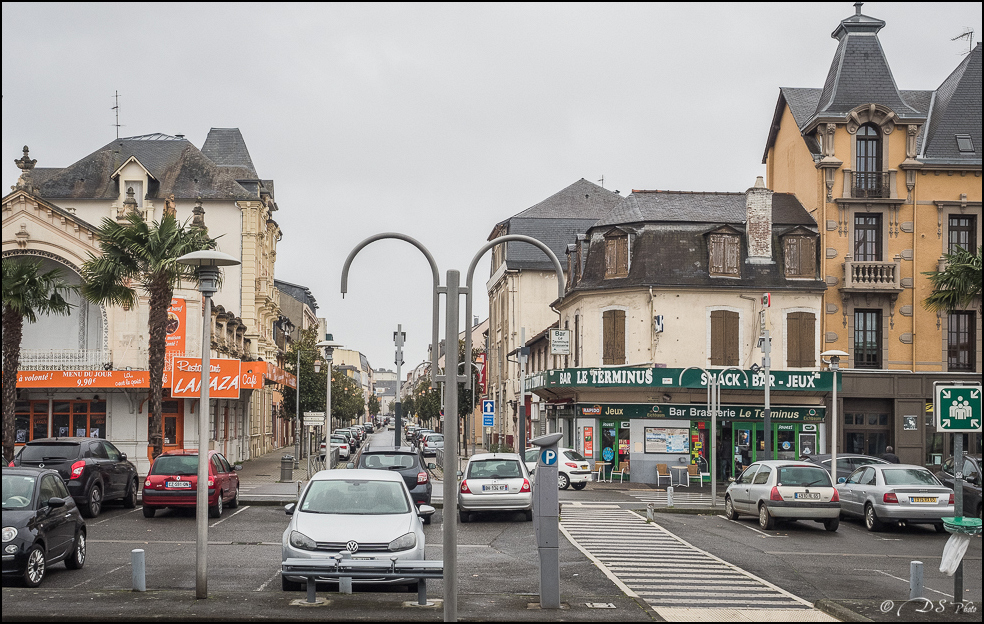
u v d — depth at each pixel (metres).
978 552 18.50
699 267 38.66
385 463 22.14
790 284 38.47
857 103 40.50
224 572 14.44
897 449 38.50
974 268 24.55
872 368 38.91
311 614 10.41
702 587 13.56
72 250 36.69
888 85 40.97
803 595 13.14
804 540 20.22
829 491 21.86
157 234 28.64
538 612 11.09
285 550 12.21
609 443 38.22
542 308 59.19
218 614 10.28
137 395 37.16
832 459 28.00
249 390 52.38
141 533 19.55
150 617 10.05
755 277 38.56
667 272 38.53
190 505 22.14
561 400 41.94
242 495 28.00
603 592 12.95
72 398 37.09
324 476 13.83
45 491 13.77
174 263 27.91
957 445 11.83
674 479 36.97
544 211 62.62
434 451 60.47
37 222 36.53
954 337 39.19
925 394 38.69
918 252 39.12
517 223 60.41
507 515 23.92
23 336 37.81
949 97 41.47
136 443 37.03
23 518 12.74
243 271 51.38
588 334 40.03
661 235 39.09
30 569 12.67
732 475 37.88
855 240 39.31
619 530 20.92
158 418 28.59
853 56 41.34
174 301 36.66
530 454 34.38
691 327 38.34
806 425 38.38
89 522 21.48
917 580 12.16
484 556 16.67
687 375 37.19
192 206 51.16
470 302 10.24
